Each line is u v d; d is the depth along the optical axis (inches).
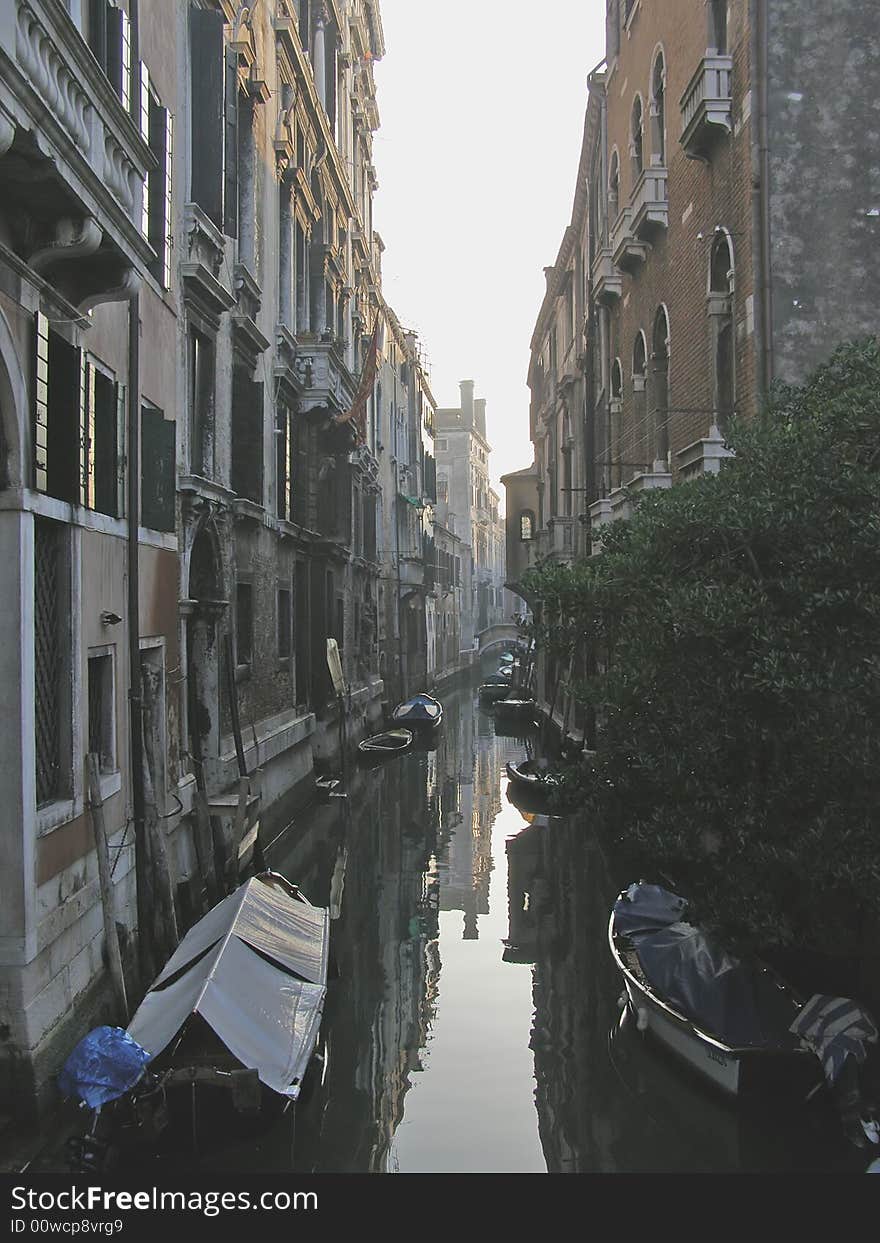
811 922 286.4
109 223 277.7
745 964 318.0
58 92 238.1
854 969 324.2
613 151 768.3
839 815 256.4
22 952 254.1
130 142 300.7
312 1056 322.3
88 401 322.0
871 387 286.0
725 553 286.4
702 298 519.5
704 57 475.8
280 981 321.1
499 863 652.1
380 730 1238.9
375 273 1315.2
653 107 629.3
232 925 331.3
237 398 582.9
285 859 631.2
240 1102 263.7
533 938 501.0
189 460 497.7
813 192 439.8
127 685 372.2
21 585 258.1
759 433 306.3
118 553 360.2
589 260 860.0
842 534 265.1
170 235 458.6
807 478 271.6
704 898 296.8
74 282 299.4
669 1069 324.5
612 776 317.4
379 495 1346.0
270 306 679.1
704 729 278.4
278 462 706.8
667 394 618.8
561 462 1160.8
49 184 240.7
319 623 876.6
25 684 258.4
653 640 285.9
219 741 542.0
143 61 410.3
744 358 458.9
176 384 472.1
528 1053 366.6
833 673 251.0
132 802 373.7
